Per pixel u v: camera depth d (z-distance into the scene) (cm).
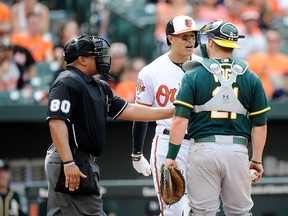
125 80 4472
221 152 2367
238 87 2391
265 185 3700
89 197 2445
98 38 2478
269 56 4762
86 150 2428
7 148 4150
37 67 4481
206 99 2380
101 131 2445
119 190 3594
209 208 2405
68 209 2447
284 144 4312
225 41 2416
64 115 2366
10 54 4388
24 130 4153
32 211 3556
